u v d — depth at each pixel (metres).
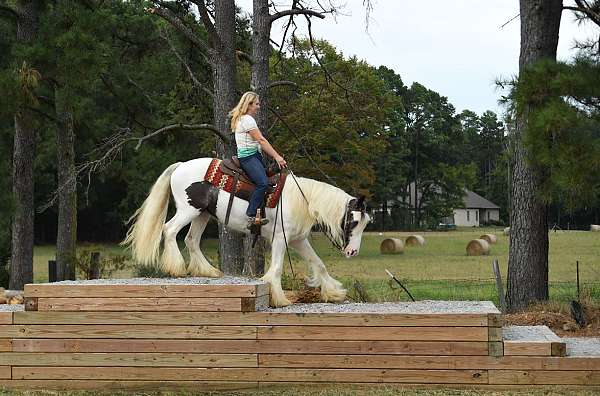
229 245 15.77
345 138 26.38
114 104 22.94
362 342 8.09
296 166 25.45
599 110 9.66
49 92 19.61
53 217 53.06
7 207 15.95
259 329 8.22
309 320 8.16
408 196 83.69
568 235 55.62
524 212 14.03
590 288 16.55
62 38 15.44
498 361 7.95
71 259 18.62
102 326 8.41
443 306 8.95
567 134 9.47
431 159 84.50
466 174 82.75
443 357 8.00
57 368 8.45
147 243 9.39
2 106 14.98
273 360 8.20
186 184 9.33
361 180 28.53
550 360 7.91
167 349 8.32
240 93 16.56
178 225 9.34
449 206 83.56
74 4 16.66
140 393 8.20
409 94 82.75
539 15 13.78
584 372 7.87
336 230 9.13
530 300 13.92
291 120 24.75
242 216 9.18
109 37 19.50
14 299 12.87
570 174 9.24
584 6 14.05
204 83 20.45
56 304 8.48
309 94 24.66
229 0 15.77
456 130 88.56
